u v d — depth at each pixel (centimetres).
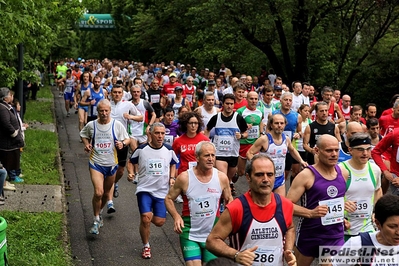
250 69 2823
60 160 1386
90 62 3691
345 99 1397
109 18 5300
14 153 1070
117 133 838
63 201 1003
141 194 754
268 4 2192
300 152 1056
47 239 772
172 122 1109
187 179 588
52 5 1148
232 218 452
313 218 543
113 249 798
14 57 1413
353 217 583
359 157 574
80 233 862
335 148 542
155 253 789
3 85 1175
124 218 950
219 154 972
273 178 452
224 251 448
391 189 794
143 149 755
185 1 2491
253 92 1029
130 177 787
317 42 2369
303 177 552
